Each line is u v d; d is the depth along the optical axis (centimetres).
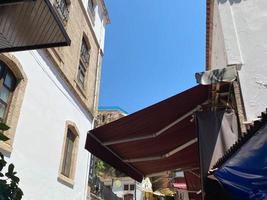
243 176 359
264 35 654
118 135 638
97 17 1586
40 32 404
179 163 830
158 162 798
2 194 306
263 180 353
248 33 666
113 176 3142
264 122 355
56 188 952
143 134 642
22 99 801
